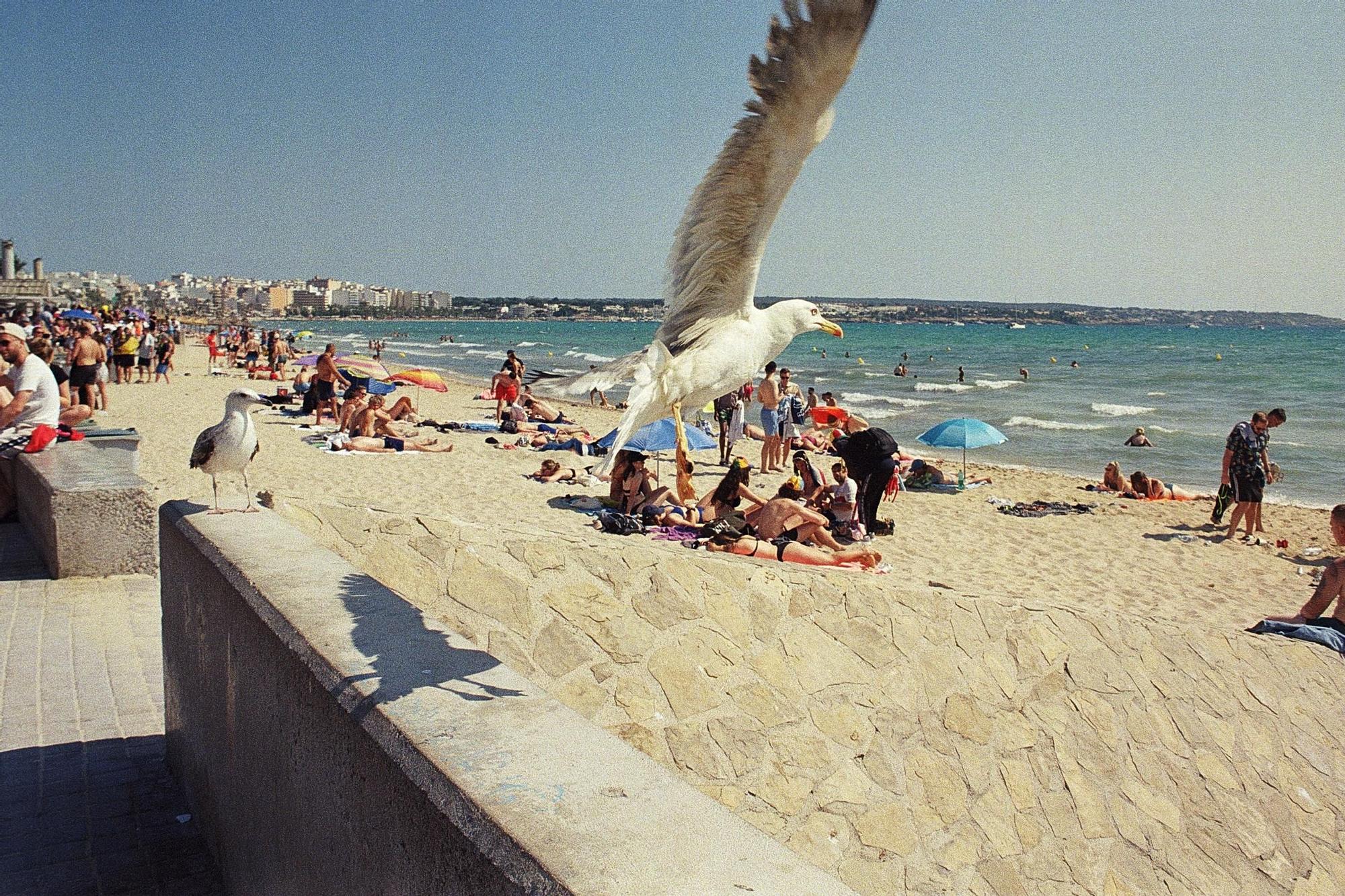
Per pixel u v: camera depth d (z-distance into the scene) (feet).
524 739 7.53
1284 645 27.30
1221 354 288.30
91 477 27.50
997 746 21.90
